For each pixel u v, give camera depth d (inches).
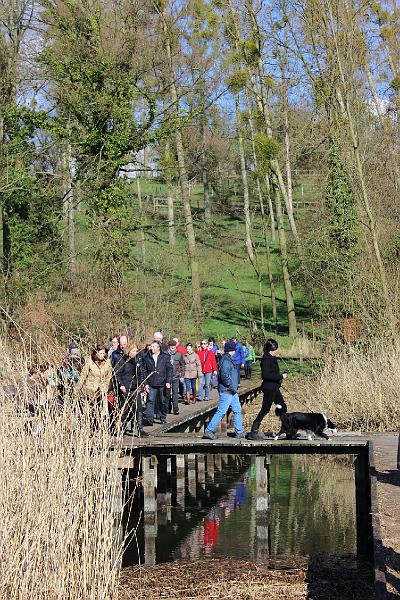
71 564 358.6
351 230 1120.8
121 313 974.4
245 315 1763.0
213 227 2370.8
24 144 1193.4
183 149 1644.9
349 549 509.0
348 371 864.3
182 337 1221.1
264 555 497.0
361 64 1164.5
